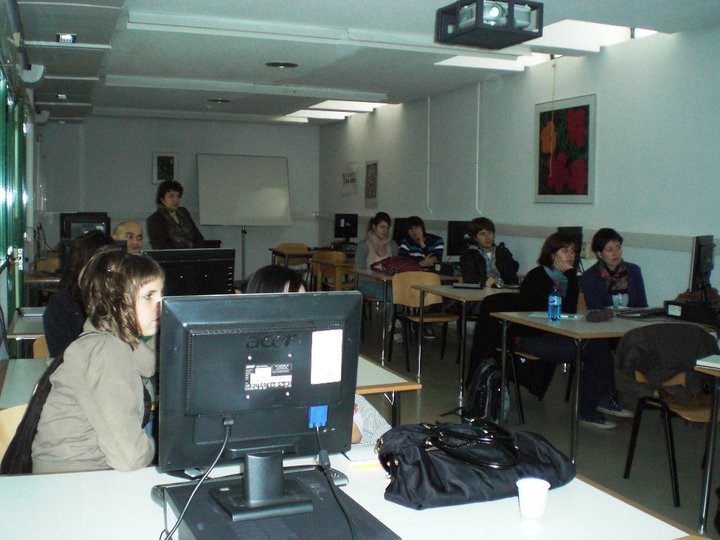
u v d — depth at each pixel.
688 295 4.88
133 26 5.39
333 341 1.56
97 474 1.80
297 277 2.52
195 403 1.47
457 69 7.28
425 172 9.34
